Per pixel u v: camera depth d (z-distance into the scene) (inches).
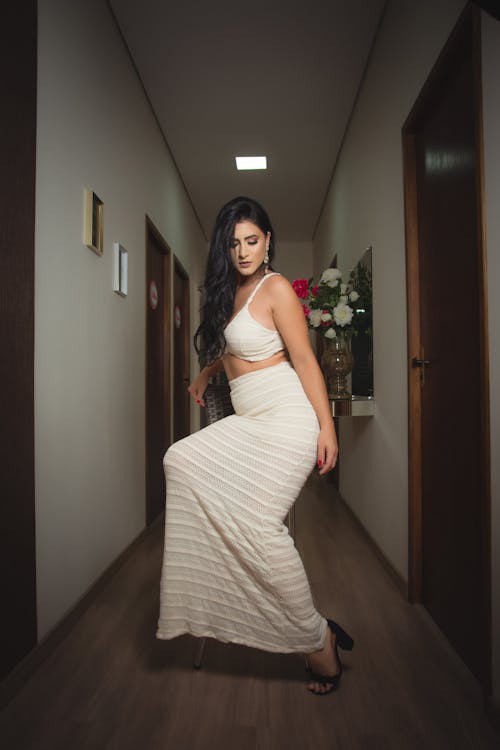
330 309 113.4
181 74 131.2
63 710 57.2
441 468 76.0
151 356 147.4
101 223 95.0
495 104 53.5
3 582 58.1
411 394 87.0
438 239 77.0
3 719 55.6
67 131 80.7
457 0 65.1
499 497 54.2
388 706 58.2
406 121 88.7
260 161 184.7
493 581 55.8
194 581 60.6
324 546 120.6
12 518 60.1
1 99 58.5
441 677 64.4
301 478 60.2
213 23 112.4
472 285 63.6
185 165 187.5
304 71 130.6
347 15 110.5
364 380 130.1
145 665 67.2
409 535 88.0
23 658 62.9
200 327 65.6
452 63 69.1
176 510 61.1
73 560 80.5
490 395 56.1
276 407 61.0
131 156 122.7
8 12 60.2
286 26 114.0
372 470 119.1
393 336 100.5
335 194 189.9
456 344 69.4
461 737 52.8
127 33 114.8
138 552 116.7
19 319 62.4
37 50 69.5
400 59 95.0
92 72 94.0
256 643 59.6
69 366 80.0
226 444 61.0
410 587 87.3
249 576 59.3
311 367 61.3
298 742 51.9
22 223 63.4
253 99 143.8
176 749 50.8
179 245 195.5
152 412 147.9
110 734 53.0
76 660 68.4
